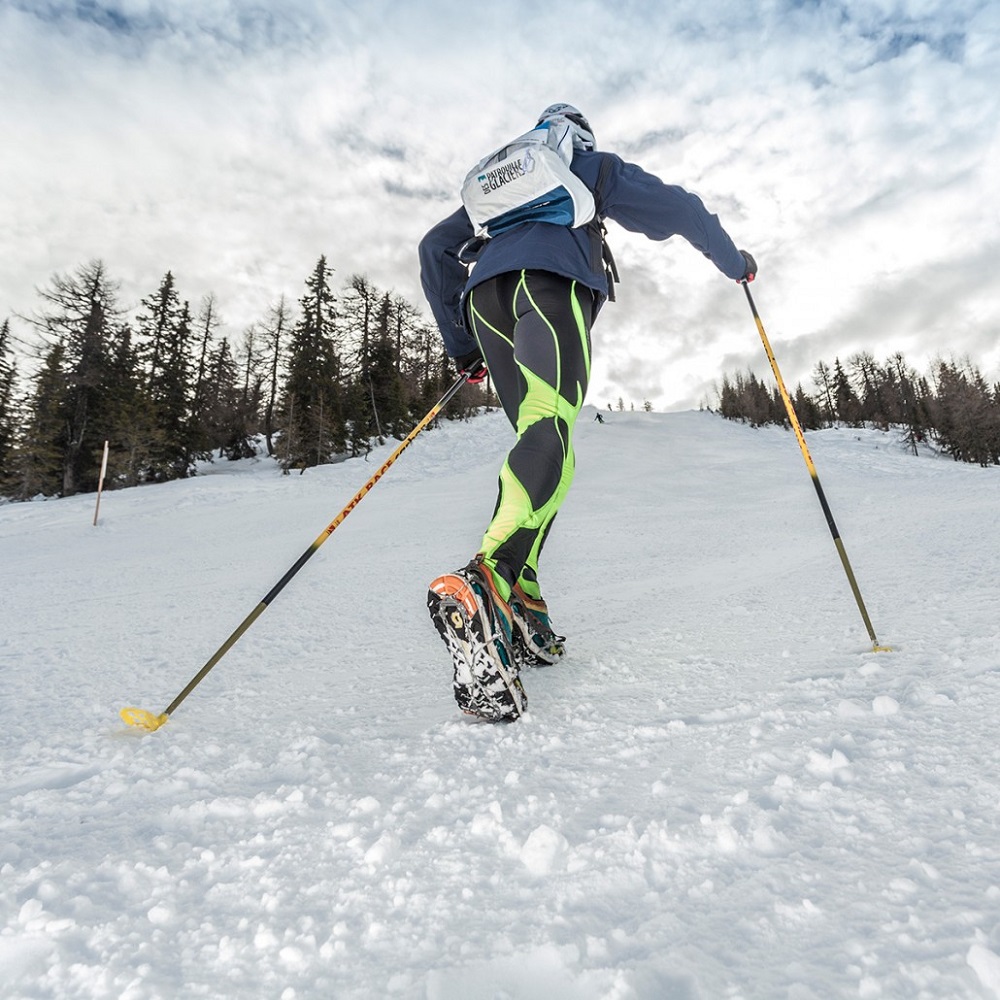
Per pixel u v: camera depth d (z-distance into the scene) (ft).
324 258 119.55
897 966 1.75
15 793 3.91
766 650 5.61
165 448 101.76
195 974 2.03
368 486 6.07
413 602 12.42
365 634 9.50
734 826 2.56
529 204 6.07
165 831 3.16
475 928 2.13
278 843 2.88
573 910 2.18
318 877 2.55
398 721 4.80
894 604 6.85
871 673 4.42
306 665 7.60
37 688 7.11
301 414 107.76
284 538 28.07
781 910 2.05
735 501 35.22
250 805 3.32
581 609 9.75
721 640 6.29
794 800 2.74
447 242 7.22
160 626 11.30
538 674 5.76
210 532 32.78
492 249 6.15
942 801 2.58
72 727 5.37
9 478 93.20
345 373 123.85
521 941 2.03
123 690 6.81
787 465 68.74
